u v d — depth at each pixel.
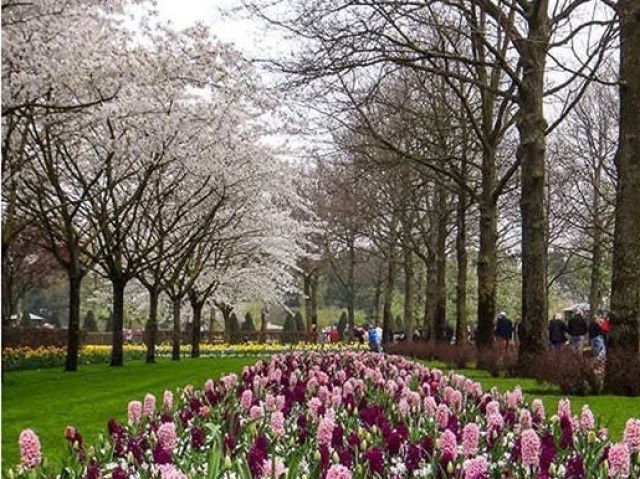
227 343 43.66
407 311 38.78
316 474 4.70
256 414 6.20
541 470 4.79
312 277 53.31
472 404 8.12
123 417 12.20
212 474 4.27
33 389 16.86
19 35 14.86
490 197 21.98
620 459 4.65
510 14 21.94
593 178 34.41
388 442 5.21
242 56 17.44
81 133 18.86
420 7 16.56
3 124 15.77
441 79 25.62
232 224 29.45
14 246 32.12
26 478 4.64
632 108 14.22
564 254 43.53
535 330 17.27
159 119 18.67
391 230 36.84
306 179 28.75
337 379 9.78
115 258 24.27
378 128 25.62
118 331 24.59
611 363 13.96
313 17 16.89
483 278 21.83
